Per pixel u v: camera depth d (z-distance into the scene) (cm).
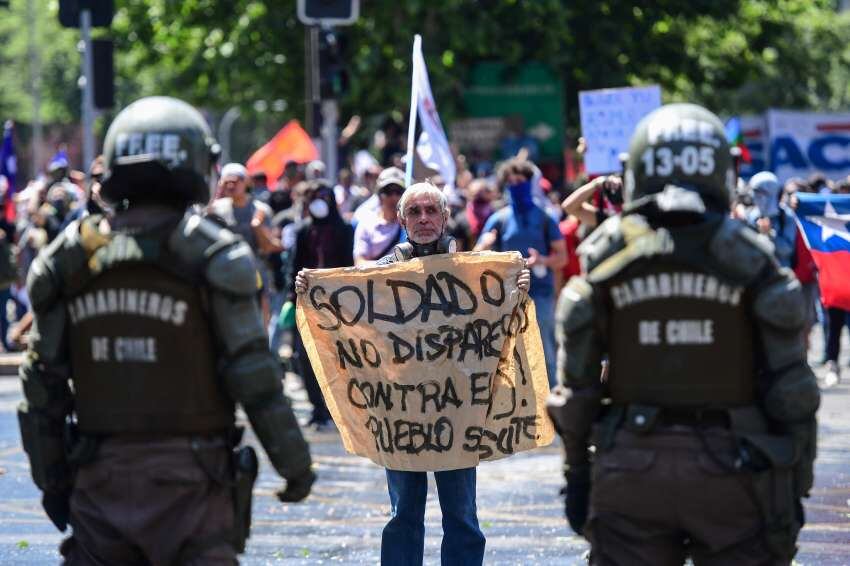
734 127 3950
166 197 1169
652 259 1129
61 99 16838
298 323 1569
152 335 1155
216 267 1146
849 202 3100
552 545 2053
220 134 14925
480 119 7112
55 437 1203
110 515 1162
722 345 1126
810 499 2358
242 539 1199
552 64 7075
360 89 6781
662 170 1144
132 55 8219
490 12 6975
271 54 7350
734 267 1119
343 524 2222
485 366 1561
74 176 5531
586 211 2552
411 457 1563
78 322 1174
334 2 4312
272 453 1170
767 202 3550
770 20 8162
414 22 6788
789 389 1122
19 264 5128
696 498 1127
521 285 1554
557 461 2770
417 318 1557
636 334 1142
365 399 1568
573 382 1166
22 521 2273
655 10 7594
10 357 4641
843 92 10638
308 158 5844
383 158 6253
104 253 1154
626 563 1154
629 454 1139
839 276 3100
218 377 1171
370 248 2769
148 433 1161
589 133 3288
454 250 1619
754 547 1140
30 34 15325
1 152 5950
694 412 1133
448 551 1594
